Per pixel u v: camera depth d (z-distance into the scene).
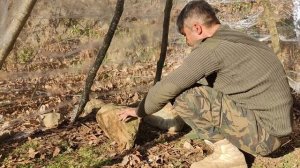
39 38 6.54
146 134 3.81
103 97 5.22
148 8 6.88
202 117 3.02
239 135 2.98
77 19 6.87
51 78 6.00
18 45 6.34
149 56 6.64
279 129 2.93
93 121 4.16
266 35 5.46
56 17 6.75
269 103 2.88
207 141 3.54
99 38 6.82
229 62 2.78
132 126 3.52
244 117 2.93
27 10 2.36
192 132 3.75
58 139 3.79
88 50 6.70
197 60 2.77
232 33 2.82
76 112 4.11
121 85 5.68
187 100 3.01
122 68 6.32
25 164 3.38
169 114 3.90
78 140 3.78
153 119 3.93
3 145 3.74
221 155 3.16
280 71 2.88
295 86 4.57
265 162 3.32
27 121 4.43
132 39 6.75
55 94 5.43
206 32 2.84
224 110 2.96
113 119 3.61
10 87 5.55
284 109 2.90
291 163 3.29
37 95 5.39
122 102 5.00
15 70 5.99
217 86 2.95
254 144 2.97
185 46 6.49
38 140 3.79
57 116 4.21
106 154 3.49
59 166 3.33
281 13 5.21
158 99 2.93
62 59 6.43
